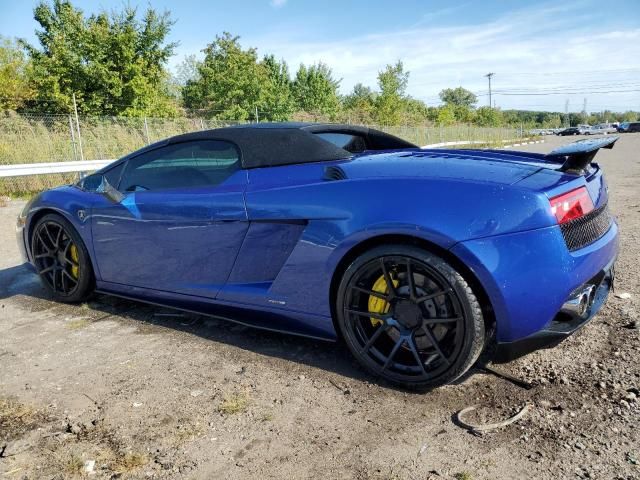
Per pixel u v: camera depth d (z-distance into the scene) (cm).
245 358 253
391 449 175
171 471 168
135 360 255
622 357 231
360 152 291
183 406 209
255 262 251
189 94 2684
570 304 201
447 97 10531
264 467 169
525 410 194
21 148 1088
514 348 202
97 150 1236
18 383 235
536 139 4369
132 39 1959
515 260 190
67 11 1942
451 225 194
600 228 223
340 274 229
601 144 215
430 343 212
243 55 2503
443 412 197
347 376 230
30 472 170
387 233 206
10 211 786
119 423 198
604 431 178
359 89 5538
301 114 3609
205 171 275
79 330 299
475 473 161
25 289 385
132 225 293
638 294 312
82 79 1927
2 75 1995
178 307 292
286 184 242
